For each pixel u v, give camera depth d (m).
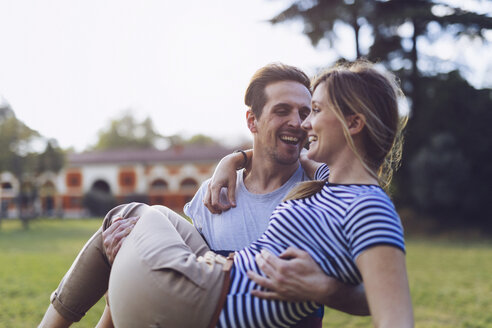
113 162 37.31
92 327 4.96
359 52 20.05
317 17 19.22
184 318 1.56
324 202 1.57
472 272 9.19
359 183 1.58
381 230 1.40
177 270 1.59
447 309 6.04
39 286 7.36
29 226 24.42
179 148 38.59
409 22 19.45
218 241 2.17
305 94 2.14
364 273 1.40
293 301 1.54
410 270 9.45
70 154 40.16
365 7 19.23
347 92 1.58
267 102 2.13
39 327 1.92
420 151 18.89
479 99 18.58
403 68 20.31
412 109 20.33
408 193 19.84
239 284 1.59
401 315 1.33
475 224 18.39
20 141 26.20
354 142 1.62
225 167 2.27
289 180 2.21
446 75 19.81
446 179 17.77
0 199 35.44
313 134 1.67
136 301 1.61
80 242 15.58
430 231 18.02
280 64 2.22
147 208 1.91
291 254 1.54
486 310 5.96
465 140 18.28
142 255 1.66
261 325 1.56
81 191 37.28
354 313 1.70
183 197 36.84
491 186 18.00
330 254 1.52
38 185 27.38
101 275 1.92
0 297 6.51
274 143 2.13
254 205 2.17
